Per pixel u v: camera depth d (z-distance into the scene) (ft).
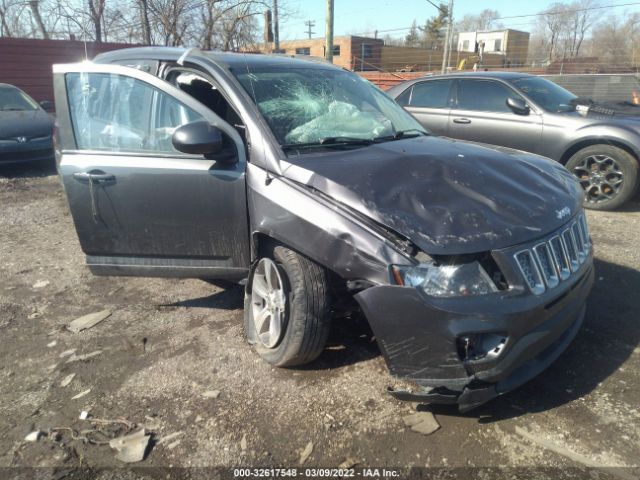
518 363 7.70
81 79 11.27
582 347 10.36
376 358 10.11
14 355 10.62
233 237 10.43
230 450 7.87
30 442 8.13
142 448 7.89
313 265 8.98
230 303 12.68
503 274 7.57
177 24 52.08
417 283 7.50
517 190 8.80
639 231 17.37
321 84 11.98
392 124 12.00
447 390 7.70
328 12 43.68
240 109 10.40
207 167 10.19
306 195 8.80
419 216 7.85
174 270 11.14
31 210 21.44
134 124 10.91
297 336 9.09
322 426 8.30
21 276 14.65
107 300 13.05
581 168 20.02
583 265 8.94
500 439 7.96
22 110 30.45
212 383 9.48
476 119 22.04
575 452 7.66
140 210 10.69
